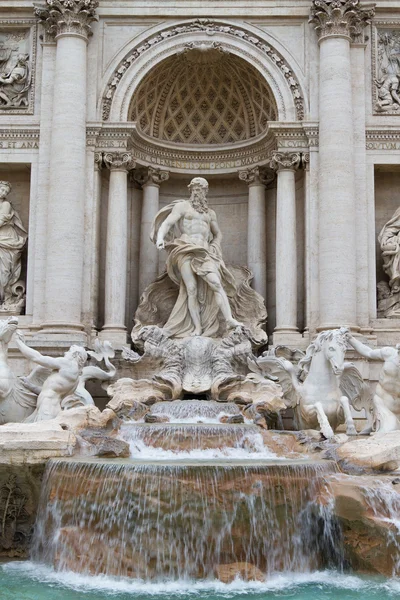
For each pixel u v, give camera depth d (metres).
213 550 15.52
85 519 16.11
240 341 25.33
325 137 26.73
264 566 15.75
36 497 17.72
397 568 15.74
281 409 23.16
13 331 22.00
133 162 27.95
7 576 15.74
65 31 27.28
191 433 19.62
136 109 28.61
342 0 26.89
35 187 27.58
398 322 26.70
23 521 17.83
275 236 29.22
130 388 24.17
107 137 27.53
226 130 30.19
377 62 28.12
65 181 26.50
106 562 15.70
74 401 22.22
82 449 18.45
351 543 16.14
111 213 27.36
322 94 27.03
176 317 26.77
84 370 24.20
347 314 25.83
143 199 29.39
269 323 28.81
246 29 28.06
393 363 20.75
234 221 30.64
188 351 25.20
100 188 27.92
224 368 24.70
